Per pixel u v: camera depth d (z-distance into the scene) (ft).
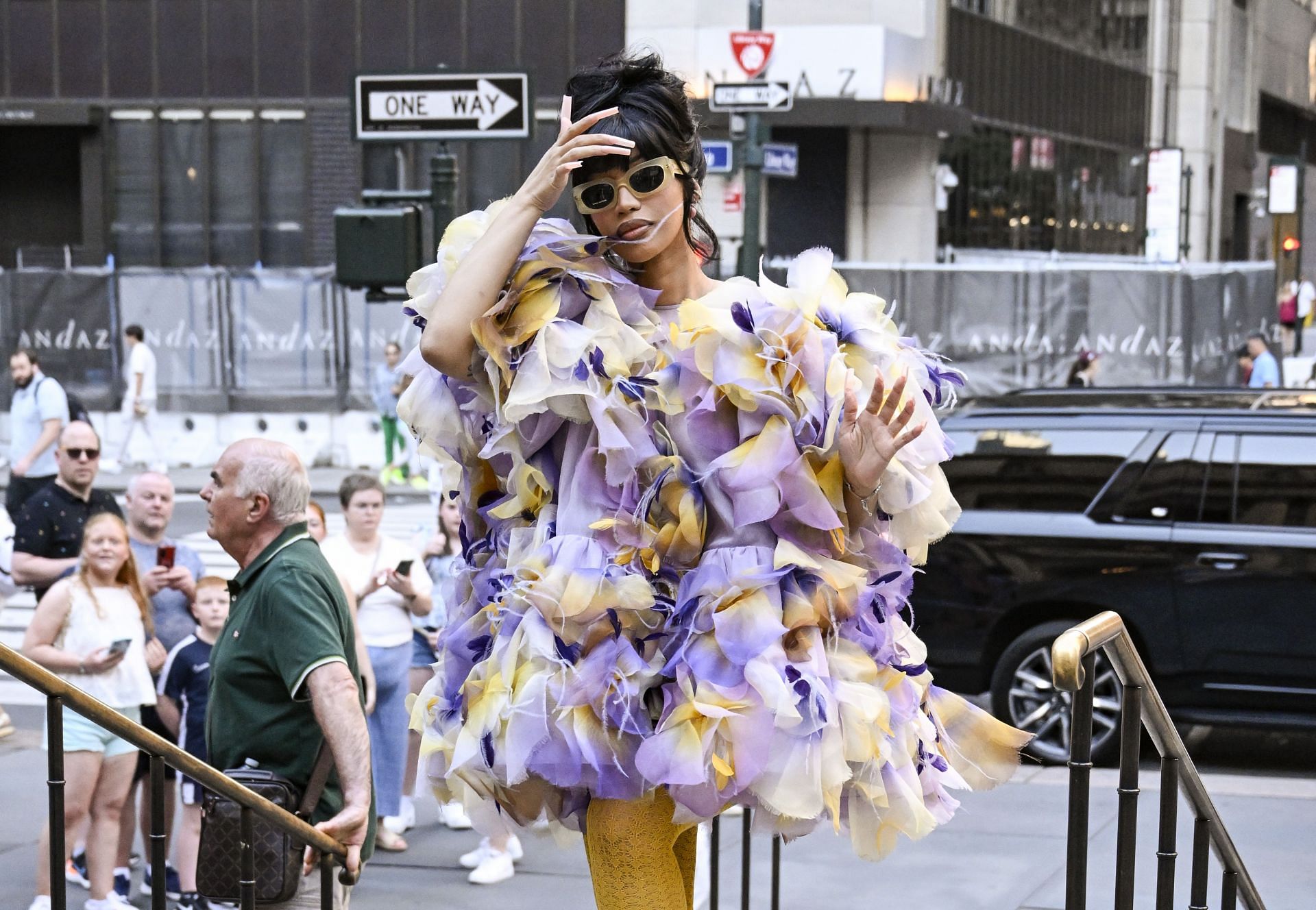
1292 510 27.22
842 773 7.33
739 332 7.39
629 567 7.47
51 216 85.05
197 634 19.99
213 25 80.69
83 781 19.24
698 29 75.66
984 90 87.56
